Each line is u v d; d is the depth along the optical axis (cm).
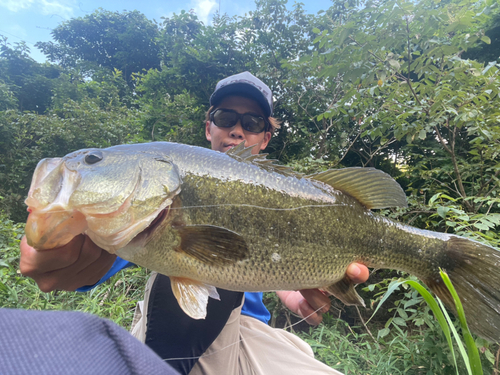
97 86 1548
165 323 161
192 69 754
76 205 104
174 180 122
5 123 891
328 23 566
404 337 282
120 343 40
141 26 1873
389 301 420
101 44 2312
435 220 381
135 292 344
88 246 115
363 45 323
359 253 151
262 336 201
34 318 36
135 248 119
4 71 1502
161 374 40
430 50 292
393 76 328
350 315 434
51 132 923
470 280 153
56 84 1484
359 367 284
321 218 141
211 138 307
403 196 151
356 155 700
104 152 117
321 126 697
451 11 302
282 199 135
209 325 165
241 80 291
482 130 289
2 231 369
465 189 432
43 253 104
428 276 162
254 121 286
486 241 223
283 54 689
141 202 114
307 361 191
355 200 154
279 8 670
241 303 189
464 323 90
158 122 745
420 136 321
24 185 838
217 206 126
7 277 279
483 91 290
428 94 368
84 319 40
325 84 622
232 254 126
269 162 143
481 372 87
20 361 31
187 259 123
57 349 34
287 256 133
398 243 158
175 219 122
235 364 178
